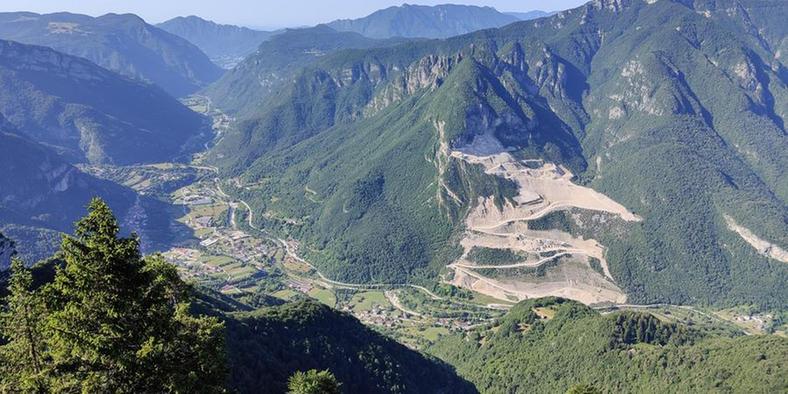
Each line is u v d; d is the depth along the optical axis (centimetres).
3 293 15050
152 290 6462
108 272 6144
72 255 6175
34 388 6212
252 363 15838
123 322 6241
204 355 6731
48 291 6244
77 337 6022
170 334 6500
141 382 6225
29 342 6875
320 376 12794
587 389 13188
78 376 6203
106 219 6319
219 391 6825
